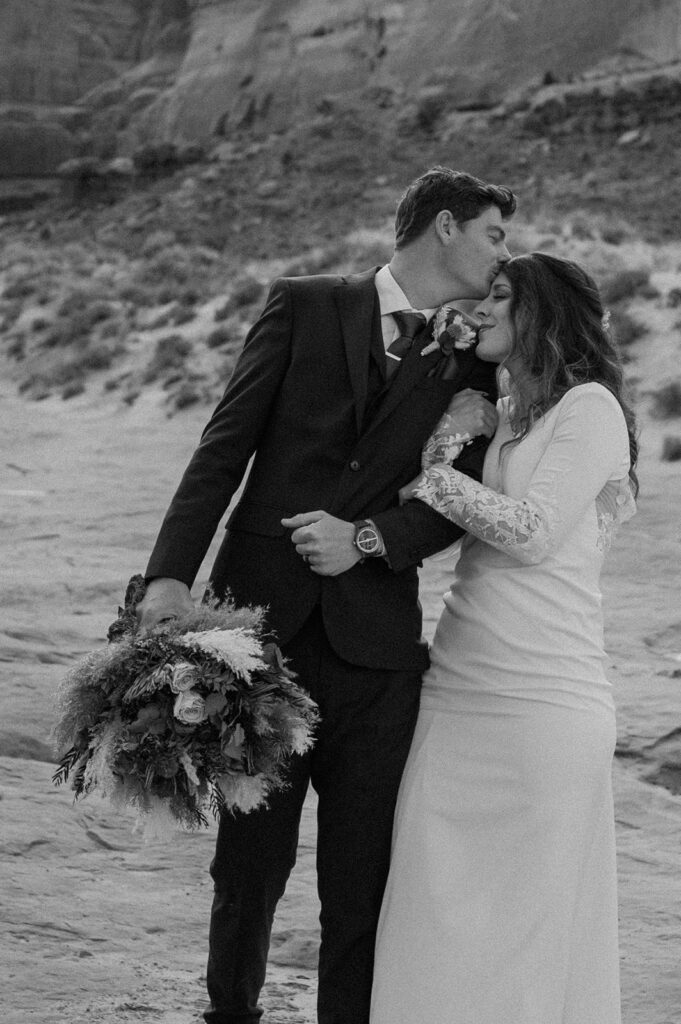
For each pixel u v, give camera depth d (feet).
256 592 9.46
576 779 9.04
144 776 8.32
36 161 179.63
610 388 9.48
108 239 105.29
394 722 9.45
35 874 13.32
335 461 9.50
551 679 9.16
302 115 149.48
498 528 8.96
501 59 139.23
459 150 115.34
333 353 9.54
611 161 102.63
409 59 147.64
